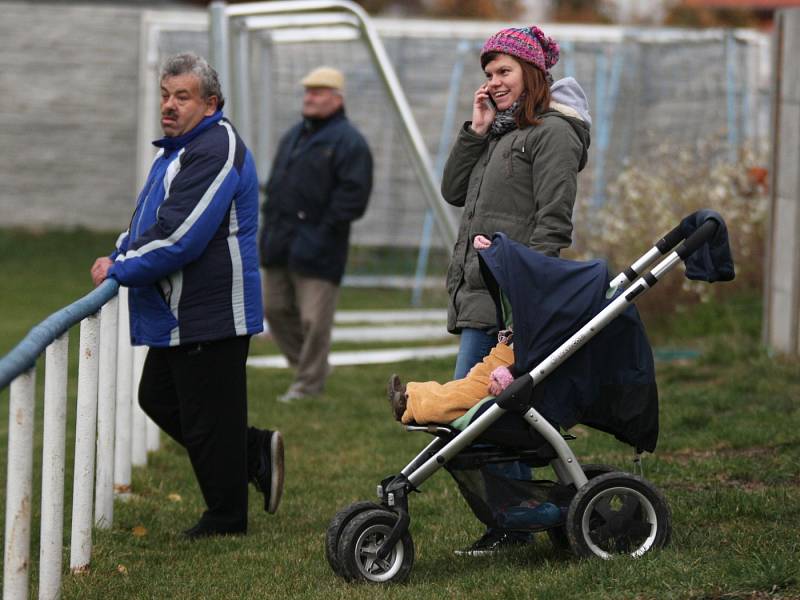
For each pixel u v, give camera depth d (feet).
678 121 209.77
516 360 58.39
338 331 170.50
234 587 61.98
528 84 63.26
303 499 84.23
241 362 72.59
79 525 63.52
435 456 58.80
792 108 115.96
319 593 57.67
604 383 59.88
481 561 63.36
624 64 225.35
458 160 66.95
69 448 104.12
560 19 370.94
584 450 90.17
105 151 274.16
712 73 203.00
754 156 154.61
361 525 58.44
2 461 103.71
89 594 60.49
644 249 146.41
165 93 70.95
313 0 134.31
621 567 55.57
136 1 332.19
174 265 68.80
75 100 272.72
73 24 271.08
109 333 69.67
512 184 63.41
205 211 69.00
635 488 59.00
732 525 65.10
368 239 249.75
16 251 260.21
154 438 98.78
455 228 132.36
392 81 131.44
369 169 121.29
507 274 58.23
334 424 111.04
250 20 146.30
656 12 354.74
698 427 94.53
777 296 119.65
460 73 247.70
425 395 59.72
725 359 120.47
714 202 149.18
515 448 59.82
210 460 73.05
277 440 75.87
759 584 52.49
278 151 124.98
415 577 60.54
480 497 60.13
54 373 54.75
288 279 124.57
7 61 271.28
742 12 337.72
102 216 275.39
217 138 70.74
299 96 240.12
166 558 69.15
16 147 273.13
